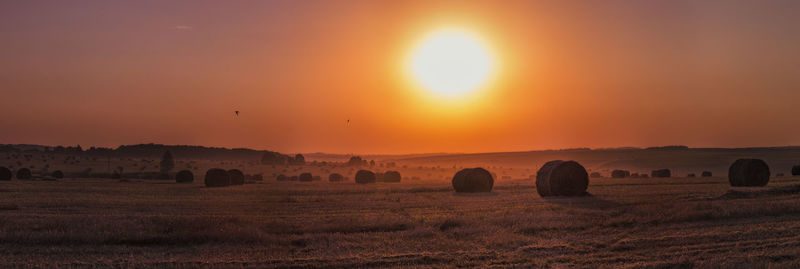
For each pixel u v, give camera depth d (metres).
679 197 26.94
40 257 11.78
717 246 12.67
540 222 16.73
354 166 166.25
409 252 12.48
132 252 12.48
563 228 15.87
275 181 71.75
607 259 11.55
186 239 13.97
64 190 37.75
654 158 186.25
